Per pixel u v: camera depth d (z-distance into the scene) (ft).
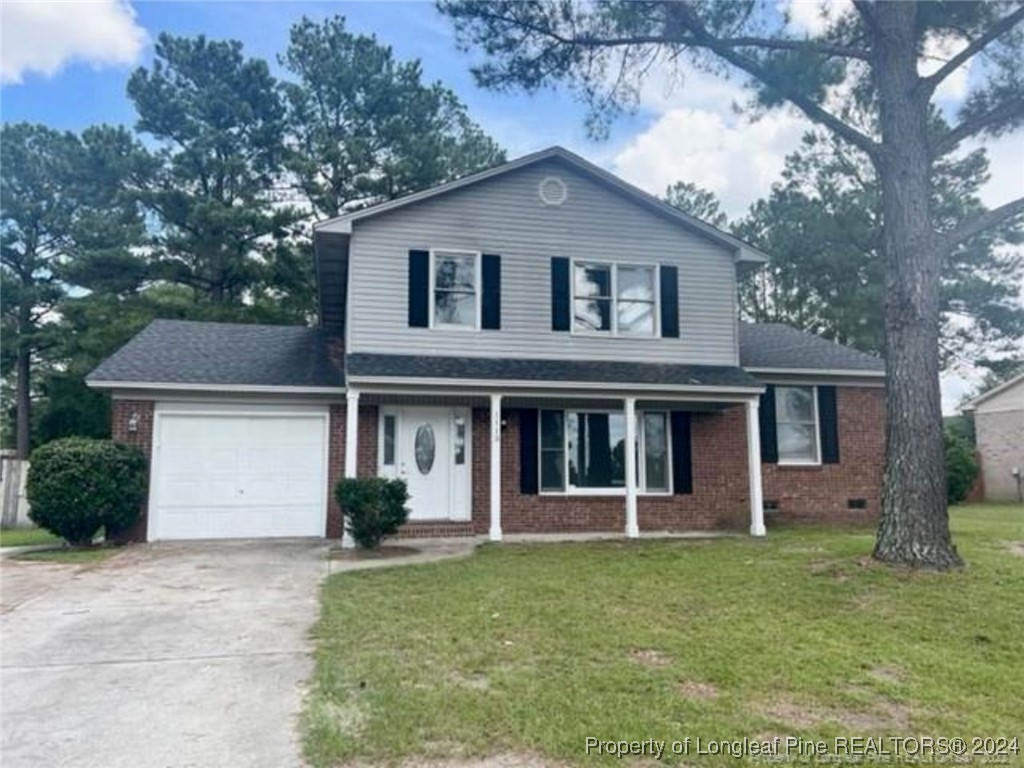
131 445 38.01
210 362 41.78
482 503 41.34
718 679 15.67
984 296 83.46
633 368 41.09
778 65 29.91
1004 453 79.15
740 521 43.91
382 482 34.78
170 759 12.04
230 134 79.82
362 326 39.09
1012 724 13.47
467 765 11.61
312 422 40.86
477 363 39.29
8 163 78.38
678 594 23.70
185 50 78.84
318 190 78.59
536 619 20.65
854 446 46.55
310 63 84.53
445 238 40.78
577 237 42.47
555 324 41.42
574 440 42.88
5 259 80.18
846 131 29.60
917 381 27.20
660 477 43.86
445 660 16.98
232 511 39.47
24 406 79.36
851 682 15.61
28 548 36.91
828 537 36.65
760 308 100.32
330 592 24.81
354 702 14.30
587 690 14.90
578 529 41.98
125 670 16.83
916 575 24.98
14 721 13.79
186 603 23.63
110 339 70.59
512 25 30.27
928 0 30.12
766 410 45.62
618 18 29.63
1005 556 28.30
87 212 78.23
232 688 15.52
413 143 81.87
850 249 87.81
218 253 76.33
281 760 11.95
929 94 29.01
